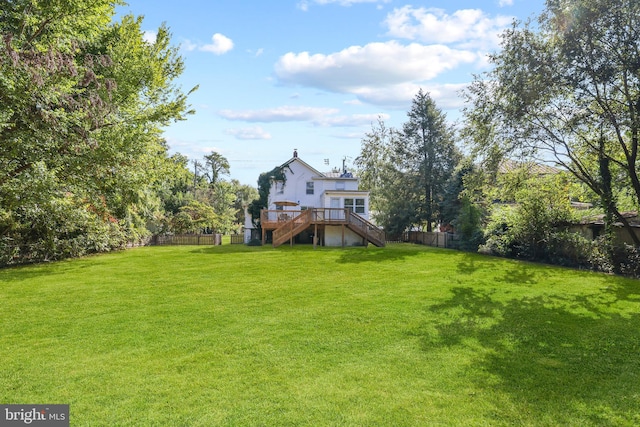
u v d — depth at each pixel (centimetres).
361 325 830
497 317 895
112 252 2433
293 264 1773
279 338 749
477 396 520
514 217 2027
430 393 527
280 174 3225
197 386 546
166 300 1066
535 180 1984
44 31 1149
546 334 775
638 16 1339
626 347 705
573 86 1491
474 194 2459
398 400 507
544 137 1711
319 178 3225
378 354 668
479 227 2445
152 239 3256
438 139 3541
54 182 1266
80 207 1908
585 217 1925
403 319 876
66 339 743
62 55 1072
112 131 1402
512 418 465
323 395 520
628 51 1377
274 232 2647
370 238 2675
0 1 1091
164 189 3997
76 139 1173
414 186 3553
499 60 1661
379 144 4803
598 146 1680
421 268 1645
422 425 450
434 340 738
